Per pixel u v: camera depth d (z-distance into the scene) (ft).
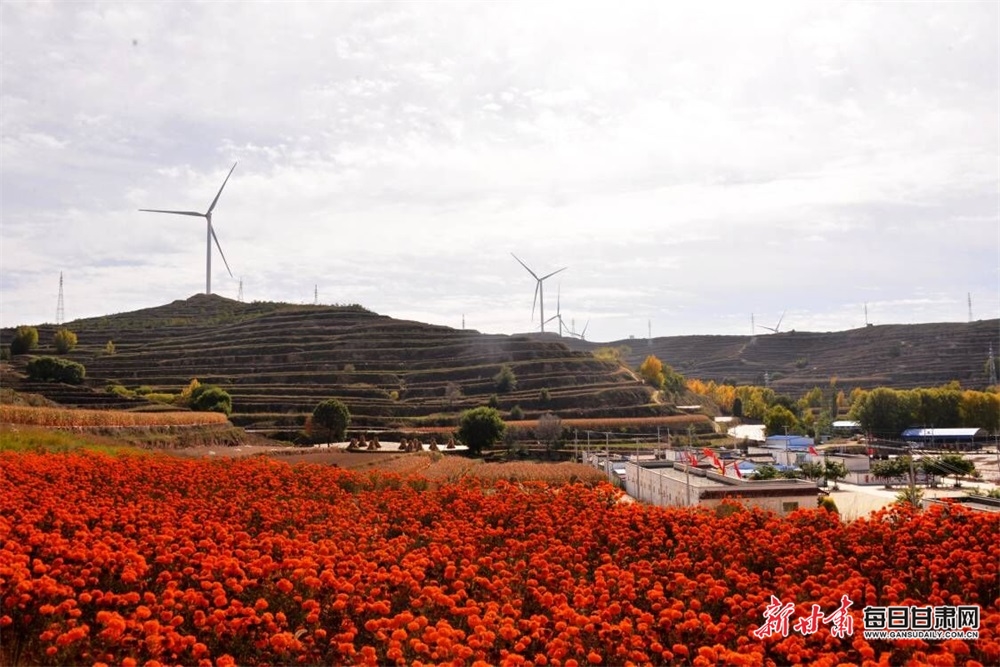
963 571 66.18
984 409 455.63
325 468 129.39
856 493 233.35
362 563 64.39
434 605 59.26
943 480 267.59
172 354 549.13
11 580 52.80
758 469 264.31
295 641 50.31
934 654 50.21
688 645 55.93
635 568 69.92
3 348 514.68
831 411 564.30
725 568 71.61
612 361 621.31
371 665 48.34
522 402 477.77
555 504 99.86
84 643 49.06
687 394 616.80
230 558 61.52
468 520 90.43
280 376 495.41
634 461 232.12
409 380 520.42
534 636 53.67
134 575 58.18
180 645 49.08
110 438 199.72
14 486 86.43
